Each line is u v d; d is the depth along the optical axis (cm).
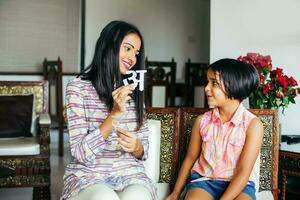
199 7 660
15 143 298
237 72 174
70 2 566
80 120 166
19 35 541
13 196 325
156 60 638
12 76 540
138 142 172
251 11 283
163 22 638
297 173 212
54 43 560
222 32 293
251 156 172
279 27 277
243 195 169
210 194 174
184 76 652
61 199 169
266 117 201
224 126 179
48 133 294
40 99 353
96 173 167
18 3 538
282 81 224
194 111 204
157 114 208
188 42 655
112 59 169
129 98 166
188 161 191
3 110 331
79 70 576
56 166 424
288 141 256
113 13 599
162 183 205
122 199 158
